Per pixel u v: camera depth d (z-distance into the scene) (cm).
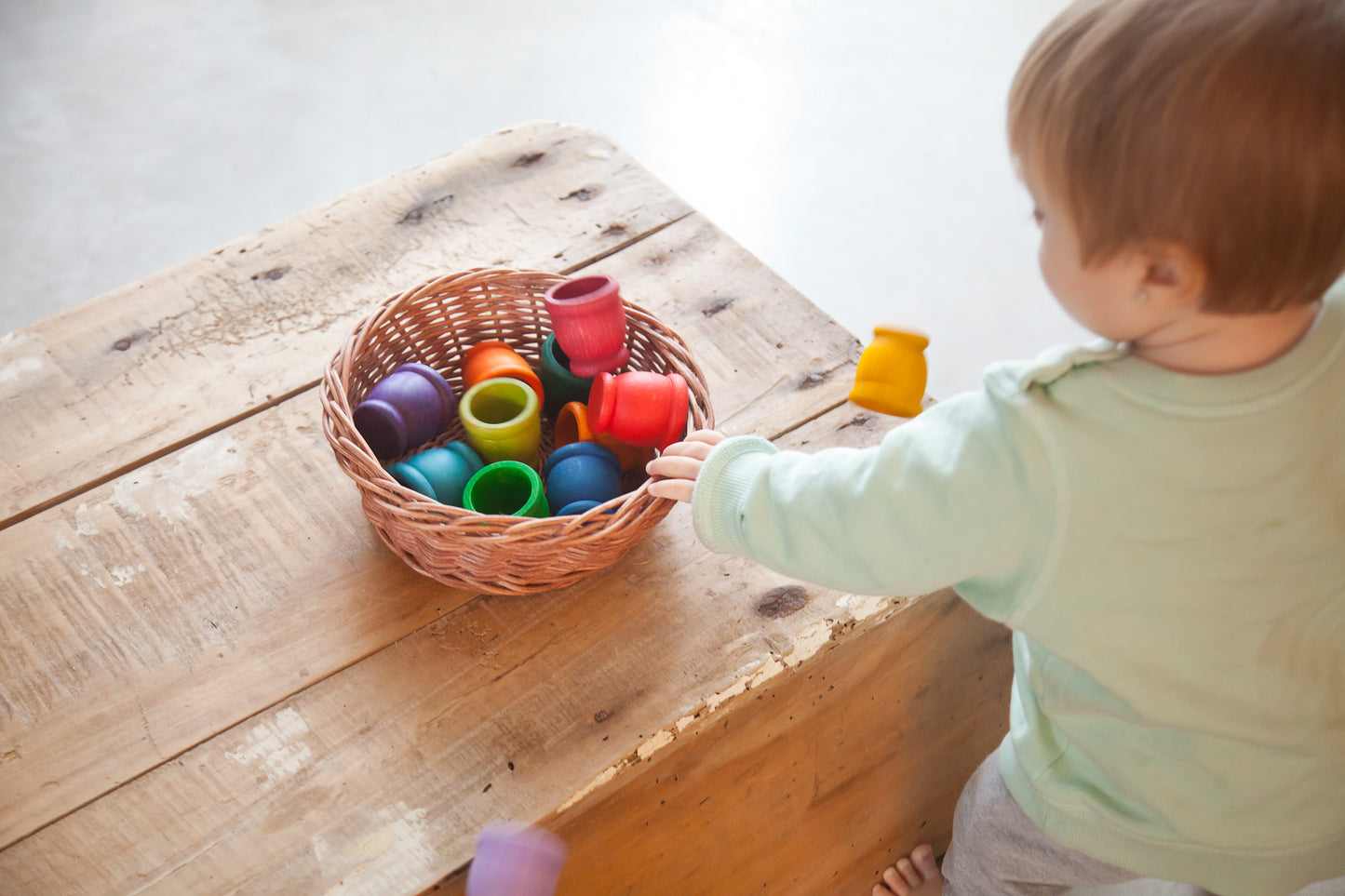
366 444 89
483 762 87
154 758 87
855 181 214
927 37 242
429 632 94
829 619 95
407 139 218
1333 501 69
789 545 78
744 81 232
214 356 112
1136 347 68
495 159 132
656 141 220
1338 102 54
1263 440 65
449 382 113
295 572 97
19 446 105
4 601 95
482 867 79
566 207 127
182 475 103
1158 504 67
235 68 229
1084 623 72
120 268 196
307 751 87
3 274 194
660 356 106
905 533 72
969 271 201
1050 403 67
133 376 111
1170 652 72
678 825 97
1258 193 55
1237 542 68
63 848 82
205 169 212
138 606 95
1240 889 87
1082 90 57
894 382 91
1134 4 56
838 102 228
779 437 106
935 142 222
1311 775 79
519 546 85
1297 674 74
